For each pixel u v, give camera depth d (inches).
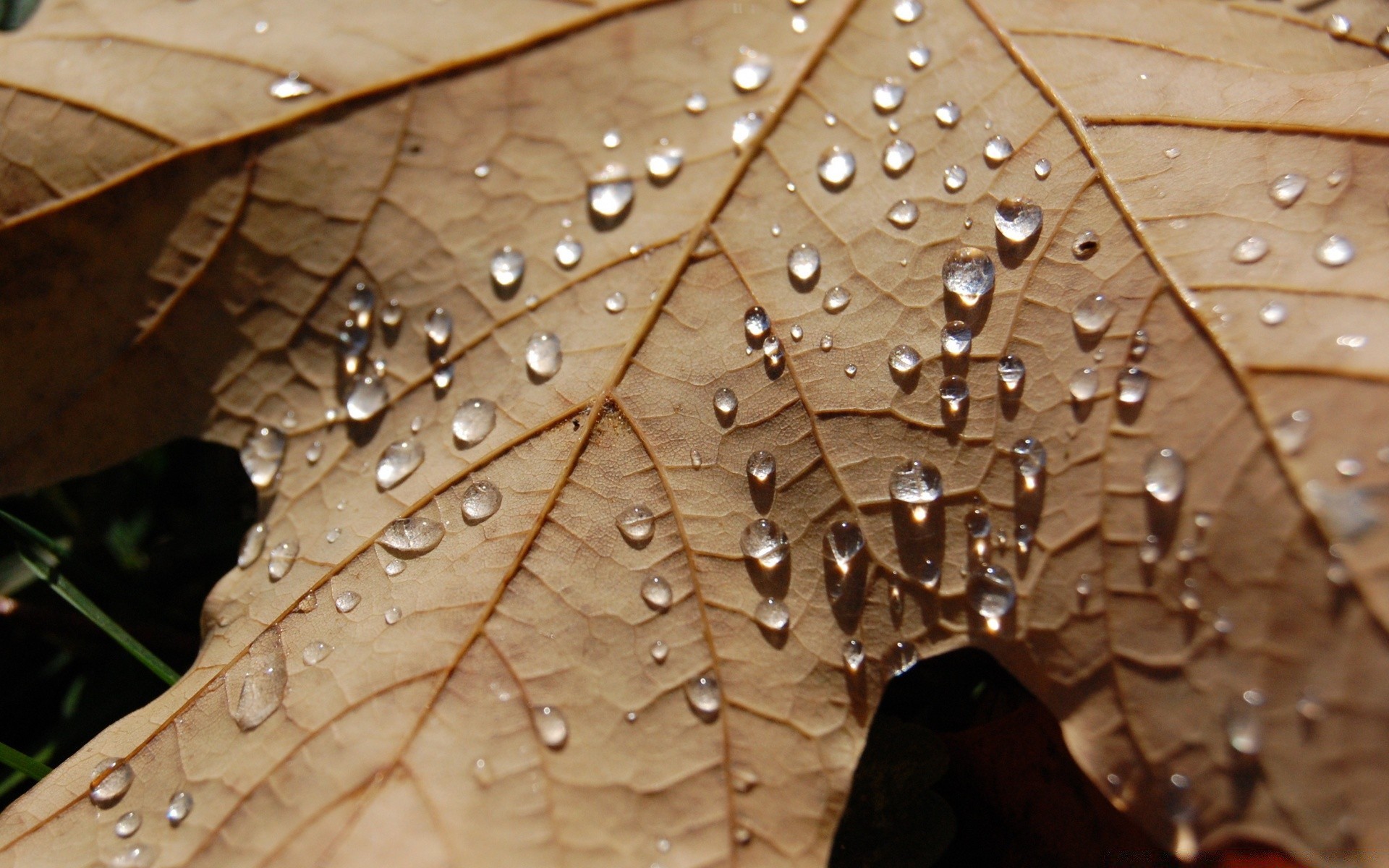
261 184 6.2
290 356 6.2
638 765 5.7
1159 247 5.8
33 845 5.7
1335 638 5.5
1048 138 6.0
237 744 5.8
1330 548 5.5
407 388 6.1
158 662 6.5
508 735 5.7
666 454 5.9
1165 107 6.0
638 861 5.6
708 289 6.1
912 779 6.1
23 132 6.2
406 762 5.7
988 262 5.9
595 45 6.2
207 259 6.2
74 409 6.3
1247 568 5.6
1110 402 5.7
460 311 6.1
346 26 6.3
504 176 6.2
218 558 7.1
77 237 6.2
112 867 5.7
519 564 5.9
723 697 5.7
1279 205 5.8
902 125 6.1
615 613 5.8
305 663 5.9
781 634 5.8
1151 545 5.7
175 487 7.3
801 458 5.9
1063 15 6.1
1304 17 6.1
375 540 6.0
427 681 5.8
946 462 5.8
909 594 5.8
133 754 5.8
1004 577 5.8
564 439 6.0
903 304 6.0
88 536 7.2
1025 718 6.2
